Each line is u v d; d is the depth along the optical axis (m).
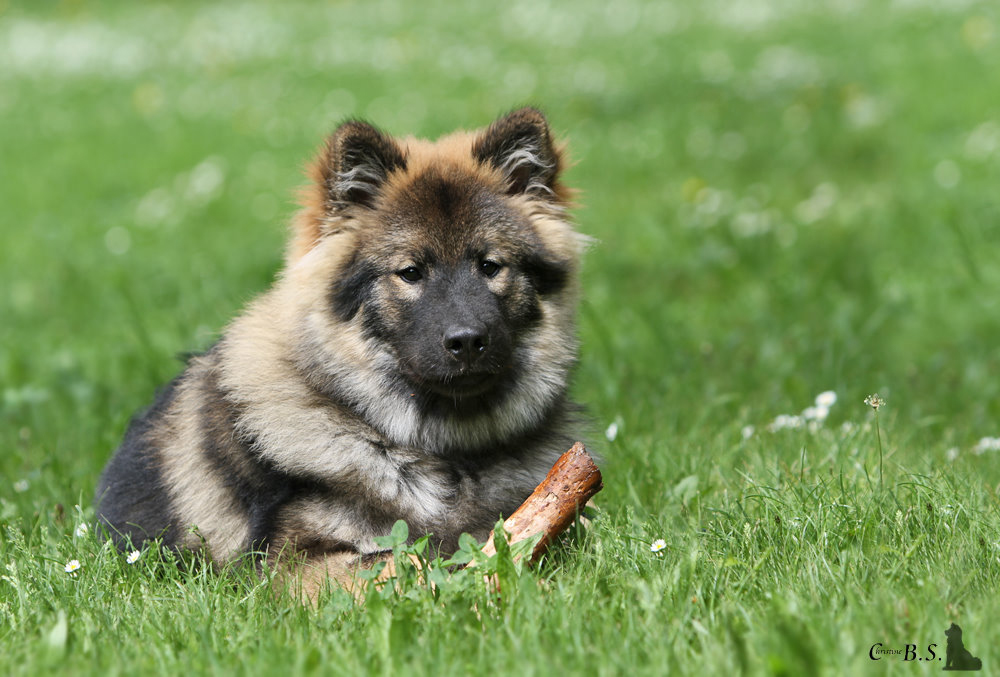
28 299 19.64
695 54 38.56
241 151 30.34
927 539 7.58
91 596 7.48
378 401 8.34
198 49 45.44
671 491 9.47
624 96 33.44
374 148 8.72
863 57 34.47
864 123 27.56
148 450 9.09
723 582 7.14
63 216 25.73
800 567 7.32
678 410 12.03
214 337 13.93
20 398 13.34
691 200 23.34
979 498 8.52
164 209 25.36
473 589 6.91
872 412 11.43
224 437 8.38
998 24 36.34
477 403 8.50
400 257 8.32
